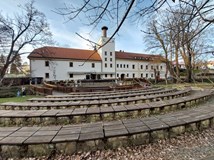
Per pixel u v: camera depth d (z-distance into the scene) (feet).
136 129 14.33
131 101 30.14
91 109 24.17
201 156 11.69
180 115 18.66
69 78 133.08
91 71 141.59
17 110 25.50
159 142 14.43
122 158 12.05
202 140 14.69
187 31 8.93
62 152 12.66
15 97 55.88
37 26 77.82
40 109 27.27
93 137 12.87
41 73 123.34
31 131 14.55
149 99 32.17
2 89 61.26
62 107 27.48
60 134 13.73
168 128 14.94
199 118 17.21
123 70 157.69
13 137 13.20
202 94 35.37
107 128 14.88
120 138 13.52
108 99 33.30
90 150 12.97
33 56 120.57
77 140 12.57
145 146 13.79
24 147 12.39
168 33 9.92
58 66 129.70
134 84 72.33
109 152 12.90
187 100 27.99
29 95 62.23
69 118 22.03
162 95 34.42
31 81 117.08
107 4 7.10
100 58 147.95
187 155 11.97
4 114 22.15
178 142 14.38
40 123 21.80
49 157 12.35
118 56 159.12
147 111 24.62
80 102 29.48
